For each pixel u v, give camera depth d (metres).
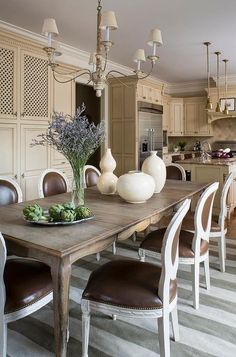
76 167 2.12
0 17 3.69
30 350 1.82
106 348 1.84
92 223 1.78
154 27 4.05
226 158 5.80
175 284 1.71
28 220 1.75
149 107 6.27
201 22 3.88
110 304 1.58
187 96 8.18
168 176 3.86
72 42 4.68
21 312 1.55
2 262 1.41
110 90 6.07
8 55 3.78
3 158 3.80
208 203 2.26
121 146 6.03
